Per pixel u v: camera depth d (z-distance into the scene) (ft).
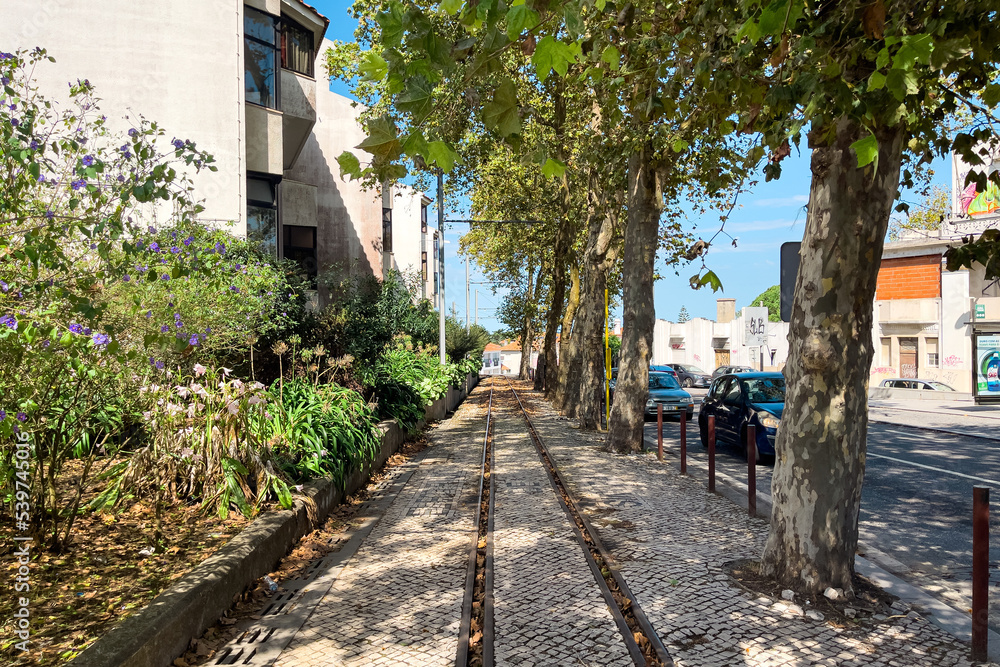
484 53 7.46
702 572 18.44
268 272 32.60
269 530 19.02
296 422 26.91
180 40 45.32
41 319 12.53
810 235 16.75
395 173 7.57
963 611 16.15
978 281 100.37
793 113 14.14
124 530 19.01
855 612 15.52
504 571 18.84
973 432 51.90
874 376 114.93
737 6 16.75
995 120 16.29
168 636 12.50
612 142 34.12
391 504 28.50
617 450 43.24
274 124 51.85
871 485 32.30
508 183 81.71
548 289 111.45
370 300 53.57
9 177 13.88
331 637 14.46
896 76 9.41
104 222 14.05
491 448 46.91
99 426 21.68
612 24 19.43
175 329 16.56
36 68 42.50
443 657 13.43
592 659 13.26
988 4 12.11
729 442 42.83
